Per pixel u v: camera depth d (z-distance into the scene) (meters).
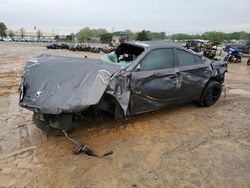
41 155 3.72
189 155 3.79
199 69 5.56
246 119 5.35
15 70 11.52
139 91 4.42
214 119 5.30
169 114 5.54
